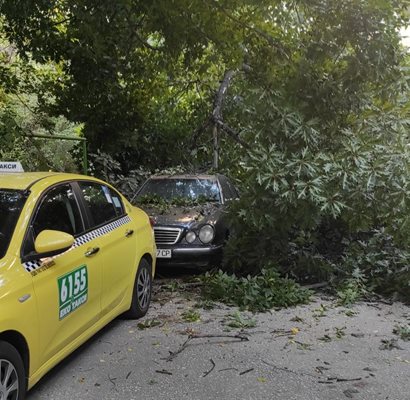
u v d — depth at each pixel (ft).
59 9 30.45
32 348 11.05
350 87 24.48
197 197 28.32
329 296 22.45
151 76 36.76
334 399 12.51
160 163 41.32
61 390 12.82
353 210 22.56
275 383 13.39
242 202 22.95
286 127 22.76
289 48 26.71
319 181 21.33
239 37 27.45
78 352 15.33
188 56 28.40
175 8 25.02
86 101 37.37
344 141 23.18
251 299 20.25
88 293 13.88
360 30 23.31
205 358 15.03
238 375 13.87
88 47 32.55
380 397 12.66
